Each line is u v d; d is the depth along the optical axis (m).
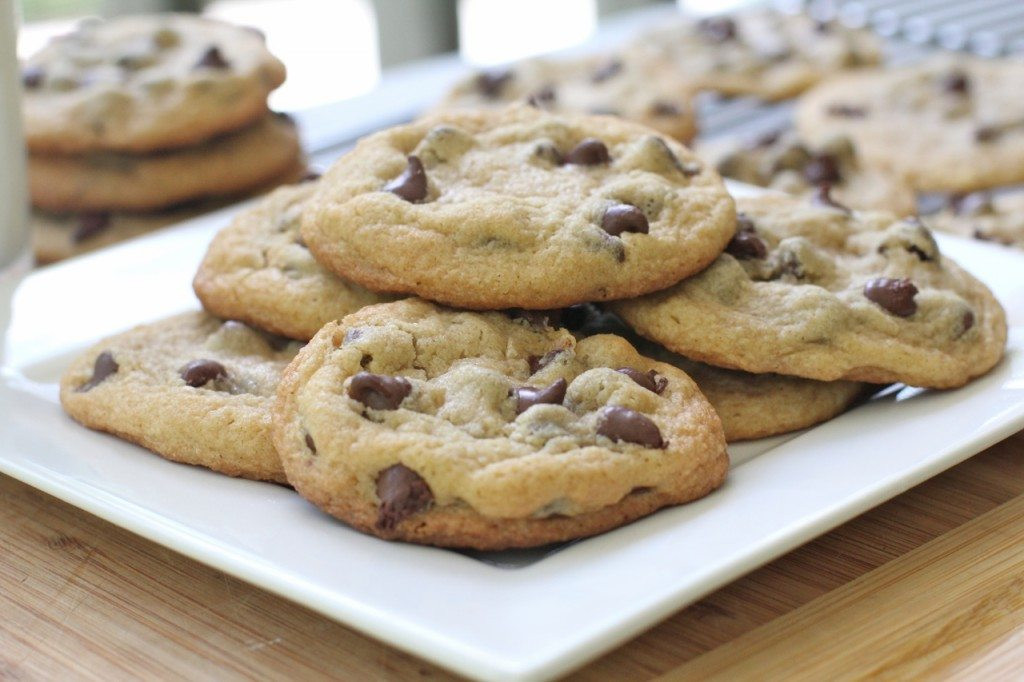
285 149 0.61
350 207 0.45
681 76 0.69
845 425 0.45
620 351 0.44
